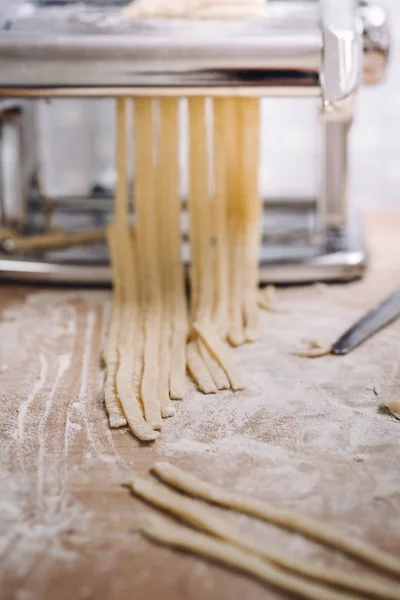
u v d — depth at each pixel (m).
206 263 1.08
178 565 0.51
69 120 1.93
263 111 1.98
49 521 0.57
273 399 0.79
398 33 1.94
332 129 1.30
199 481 0.61
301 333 1.00
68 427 0.73
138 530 0.55
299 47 0.93
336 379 0.85
